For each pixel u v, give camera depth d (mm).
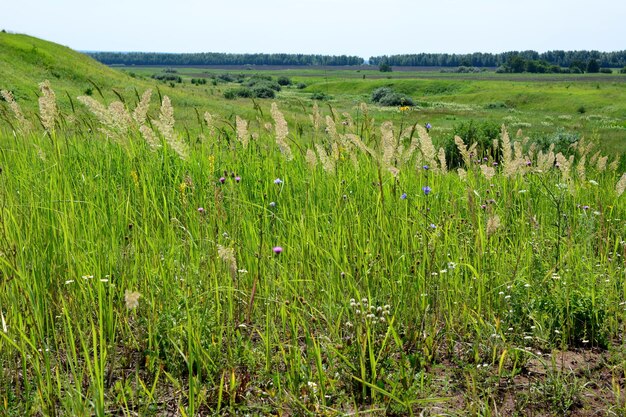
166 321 3406
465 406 3064
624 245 4910
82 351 3426
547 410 3072
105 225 4281
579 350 3820
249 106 48625
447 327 3727
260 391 3092
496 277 4211
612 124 54188
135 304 2328
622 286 4418
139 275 3857
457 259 4301
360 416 2934
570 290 4234
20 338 3072
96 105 3982
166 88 55844
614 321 4113
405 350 3584
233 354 3369
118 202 4602
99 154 5887
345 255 3980
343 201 4859
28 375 3195
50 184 4465
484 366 3379
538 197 6070
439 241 4367
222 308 3697
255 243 4133
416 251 4086
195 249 4117
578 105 85125
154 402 2936
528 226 5340
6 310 3373
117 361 3379
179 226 4211
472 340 3760
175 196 5023
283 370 3352
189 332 2922
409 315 3742
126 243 4395
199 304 3684
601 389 3281
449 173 6258
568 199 6000
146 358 3279
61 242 3896
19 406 2883
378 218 4496
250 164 5961
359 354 3166
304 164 5832
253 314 3830
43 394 2852
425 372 3414
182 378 3264
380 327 3664
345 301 3576
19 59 49750
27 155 5797
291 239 4402
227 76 180125
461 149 4688
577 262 4613
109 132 4121
